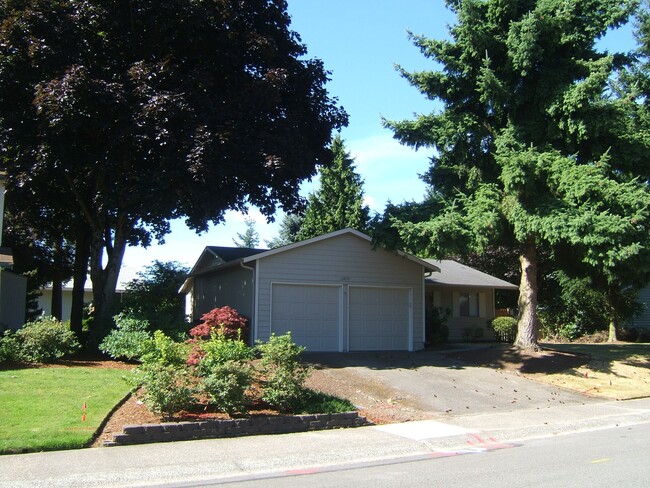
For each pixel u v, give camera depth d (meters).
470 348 22.75
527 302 20.34
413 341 21.78
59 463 7.85
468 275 29.92
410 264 22.06
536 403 14.13
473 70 19.81
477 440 10.22
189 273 26.77
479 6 19.42
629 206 16.80
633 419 12.46
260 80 17.83
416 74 20.16
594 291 30.75
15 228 26.55
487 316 30.47
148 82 16.45
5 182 17.89
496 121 20.33
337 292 20.67
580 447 9.53
